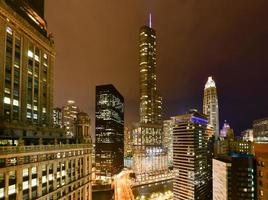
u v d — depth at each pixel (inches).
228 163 5841.5
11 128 3095.5
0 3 2977.4
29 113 3575.3
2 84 3002.0
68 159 3666.3
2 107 2992.1
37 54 3836.1
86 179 4365.2
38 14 4084.6
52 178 3193.9
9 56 3154.5
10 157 2395.4
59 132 4382.4
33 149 2760.8
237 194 5497.1
